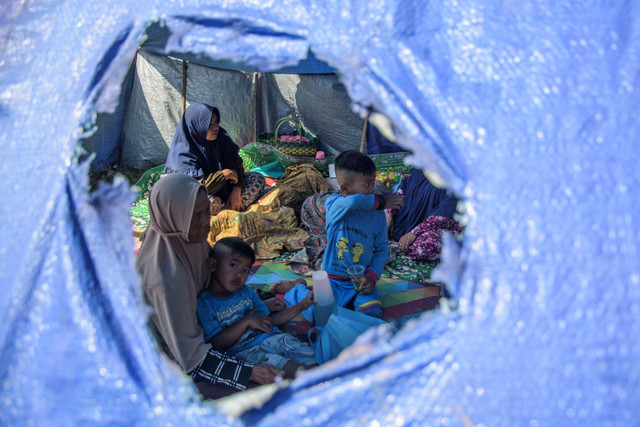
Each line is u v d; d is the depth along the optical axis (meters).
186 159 3.76
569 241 1.03
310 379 1.05
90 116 1.29
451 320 1.02
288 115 5.23
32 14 1.55
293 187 4.02
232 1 1.24
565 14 1.19
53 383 1.14
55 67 1.39
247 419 1.04
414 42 1.14
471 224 1.04
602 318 1.00
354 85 1.12
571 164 1.06
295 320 2.45
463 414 1.00
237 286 1.96
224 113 5.18
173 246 1.80
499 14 1.19
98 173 4.91
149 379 1.10
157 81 4.91
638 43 1.18
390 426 1.00
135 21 1.29
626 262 1.03
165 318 1.73
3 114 1.42
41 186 1.28
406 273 3.01
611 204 1.05
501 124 1.08
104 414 1.10
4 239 1.29
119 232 1.25
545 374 0.99
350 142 5.07
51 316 1.18
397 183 4.28
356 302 2.42
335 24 1.16
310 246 3.30
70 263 1.20
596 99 1.11
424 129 1.07
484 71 1.12
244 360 1.88
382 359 1.03
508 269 1.01
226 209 3.80
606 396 0.99
